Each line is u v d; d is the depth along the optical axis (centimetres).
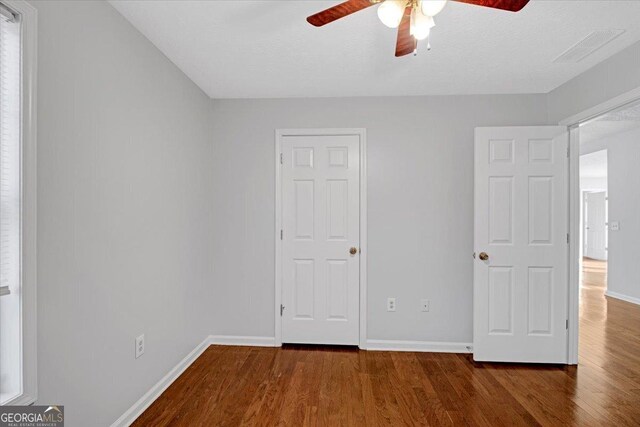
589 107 263
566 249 289
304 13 195
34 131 134
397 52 180
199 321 308
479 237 294
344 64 259
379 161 323
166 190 247
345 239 325
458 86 299
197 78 285
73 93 158
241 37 221
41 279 142
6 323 131
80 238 164
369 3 138
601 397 235
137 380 212
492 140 293
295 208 328
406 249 321
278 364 286
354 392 240
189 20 202
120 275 195
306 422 205
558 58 246
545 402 228
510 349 291
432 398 233
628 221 494
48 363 146
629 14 192
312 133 326
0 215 128
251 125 331
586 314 425
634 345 328
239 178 331
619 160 510
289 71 271
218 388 245
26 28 130
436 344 318
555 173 289
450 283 319
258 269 330
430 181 320
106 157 182
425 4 128
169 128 251
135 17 198
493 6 134
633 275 486
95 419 175
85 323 168
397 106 323
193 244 294
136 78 210
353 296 324
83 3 164
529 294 291
